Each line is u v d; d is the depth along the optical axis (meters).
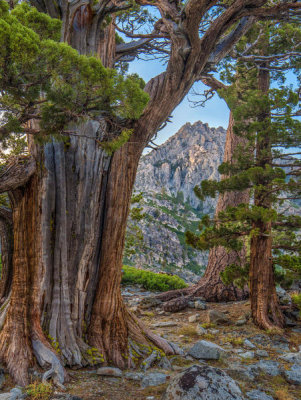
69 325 6.28
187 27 6.41
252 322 10.05
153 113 7.22
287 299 11.74
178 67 7.05
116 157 7.19
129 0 7.32
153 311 13.38
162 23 7.94
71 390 5.12
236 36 8.33
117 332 6.84
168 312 13.12
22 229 6.26
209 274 14.58
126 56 10.05
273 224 10.26
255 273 10.02
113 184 7.12
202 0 5.93
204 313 12.16
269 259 10.04
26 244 6.25
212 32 7.18
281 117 9.54
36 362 5.54
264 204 9.95
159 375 5.85
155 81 7.32
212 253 14.75
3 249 7.15
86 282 6.78
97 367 6.16
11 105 4.27
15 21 3.68
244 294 13.93
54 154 6.58
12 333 5.72
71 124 6.24
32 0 7.16
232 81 12.61
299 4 6.82
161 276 19.02
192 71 7.24
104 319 6.80
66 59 3.96
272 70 12.63
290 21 8.05
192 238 10.50
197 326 9.84
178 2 6.92
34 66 3.81
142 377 5.84
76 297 6.59
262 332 9.30
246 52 11.65
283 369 6.64
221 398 4.39
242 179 9.52
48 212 6.40
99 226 7.07
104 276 6.95
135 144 7.32
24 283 6.09
